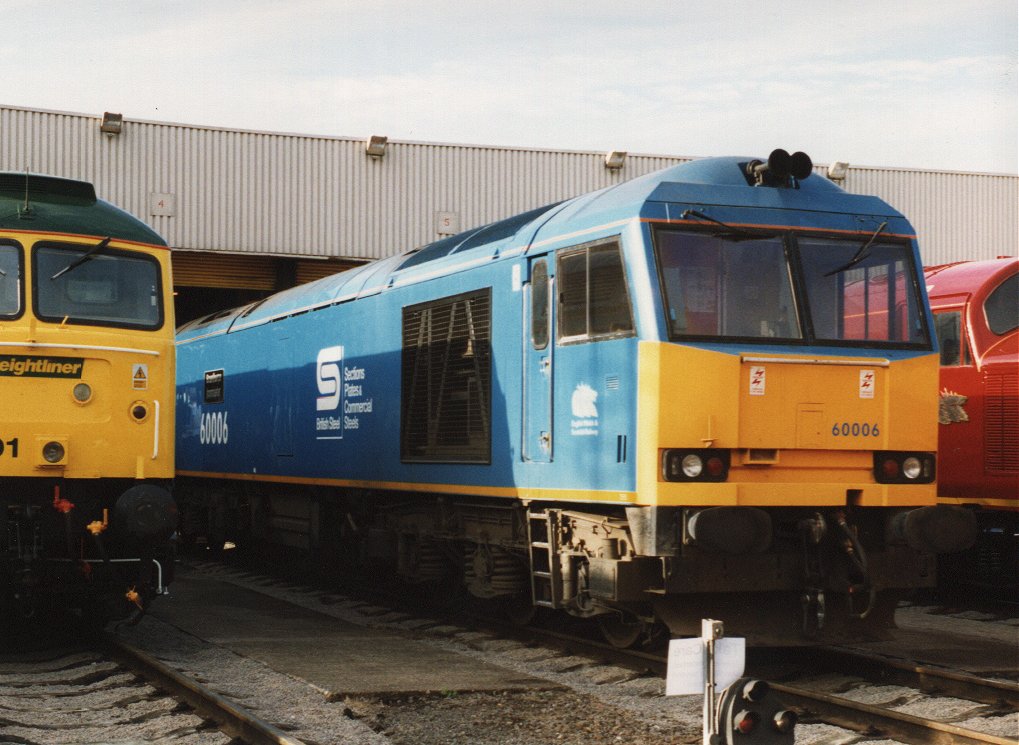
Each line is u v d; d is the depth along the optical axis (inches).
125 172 1003.3
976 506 500.7
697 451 334.0
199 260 1056.2
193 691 307.3
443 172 1069.8
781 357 343.6
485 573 429.4
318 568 642.8
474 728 289.3
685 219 347.6
